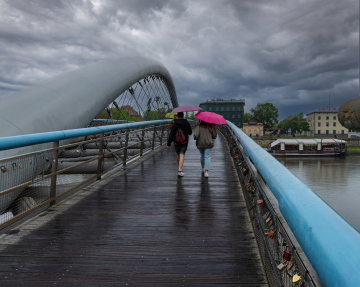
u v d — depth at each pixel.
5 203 3.26
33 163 3.58
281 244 1.47
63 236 3.08
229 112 119.38
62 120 7.91
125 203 4.33
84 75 10.34
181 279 2.27
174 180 6.04
